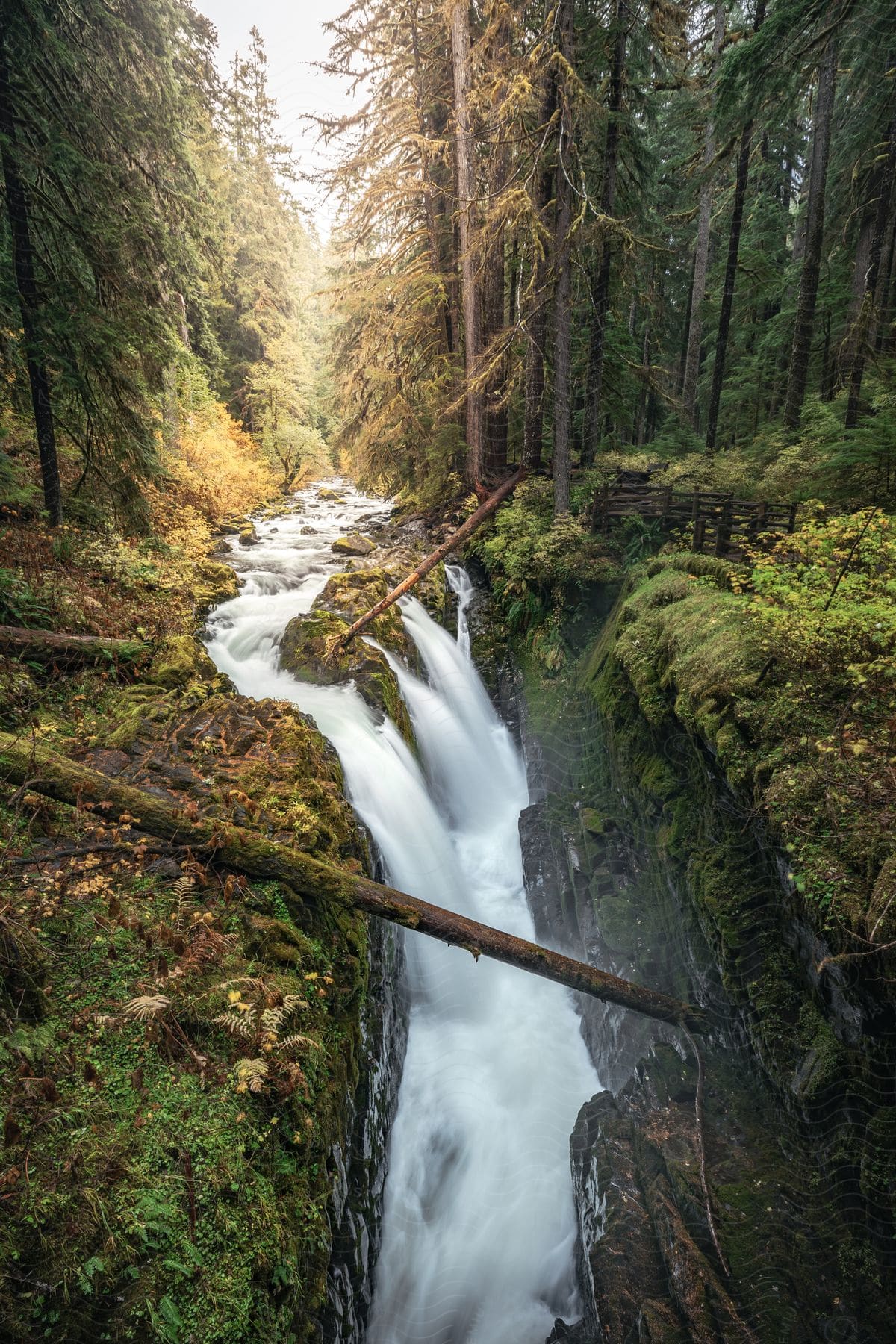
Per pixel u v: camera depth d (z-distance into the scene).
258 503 21.06
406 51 16.83
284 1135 3.63
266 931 4.49
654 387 15.40
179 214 10.72
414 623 12.45
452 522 16.81
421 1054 7.07
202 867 4.67
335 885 4.92
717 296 21.98
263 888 4.87
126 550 9.38
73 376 8.23
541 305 12.51
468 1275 5.54
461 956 8.09
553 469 13.25
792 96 10.72
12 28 7.53
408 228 18.28
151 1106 3.27
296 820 5.41
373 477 19.70
